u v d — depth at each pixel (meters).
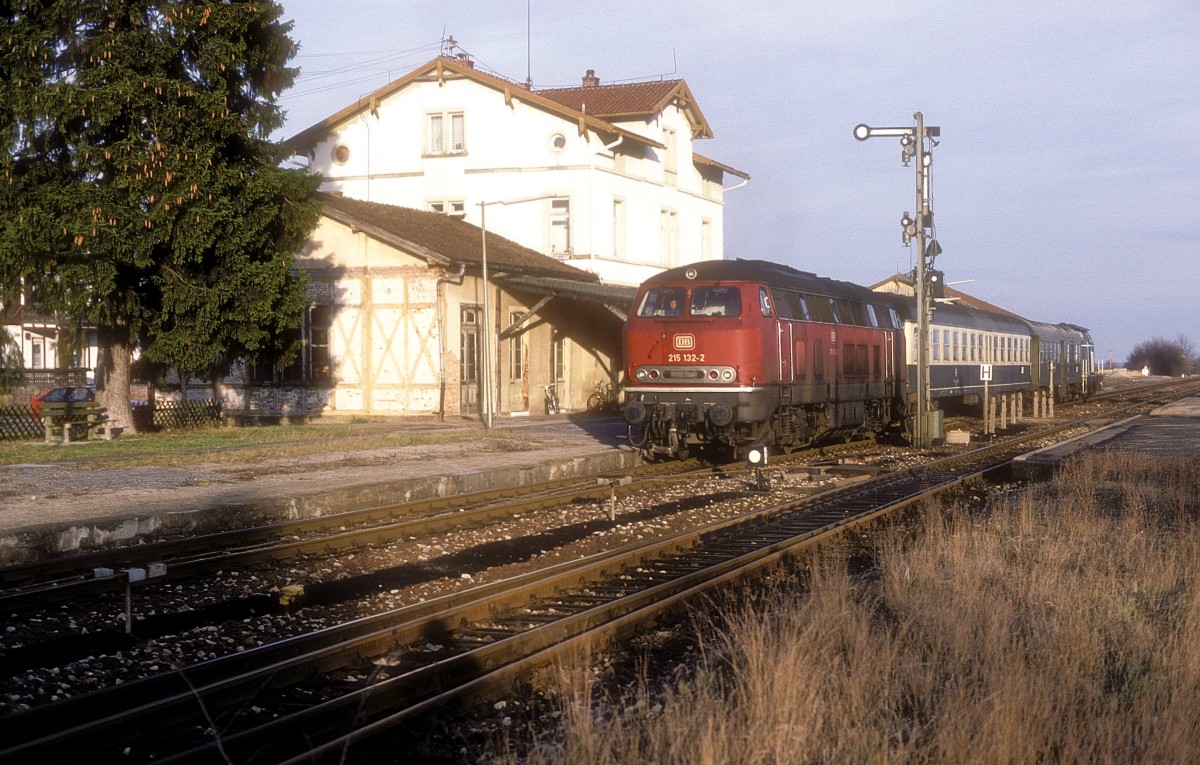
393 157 36.72
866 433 25.09
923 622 7.26
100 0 19.30
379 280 27.84
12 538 10.62
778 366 19.06
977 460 21.06
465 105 35.91
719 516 13.95
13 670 7.07
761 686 5.68
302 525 12.60
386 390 27.80
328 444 20.11
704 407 18.59
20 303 32.34
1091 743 5.29
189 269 20.72
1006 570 9.27
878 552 10.91
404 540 12.04
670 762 4.98
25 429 22.91
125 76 19.22
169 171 19.44
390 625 8.06
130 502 13.06
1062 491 14.89
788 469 18.89
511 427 25.75
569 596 9.03
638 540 12.14
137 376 26.20
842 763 5.07
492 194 35.75
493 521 13.50
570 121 34.94
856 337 23.14
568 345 33.34
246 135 21.09
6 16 19.53
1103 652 6.79
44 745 5.31
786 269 20.83
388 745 5.55
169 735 5.72
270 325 21.88
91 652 7.53
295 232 22.41
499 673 6.41
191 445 19.72
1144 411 38.97
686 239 41.59
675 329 18.84
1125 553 9.73
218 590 9.50
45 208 19.17
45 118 18.91
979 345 34.34
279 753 5.43
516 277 29.50
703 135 42.75
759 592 9.29
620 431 24.86
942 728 5.25
